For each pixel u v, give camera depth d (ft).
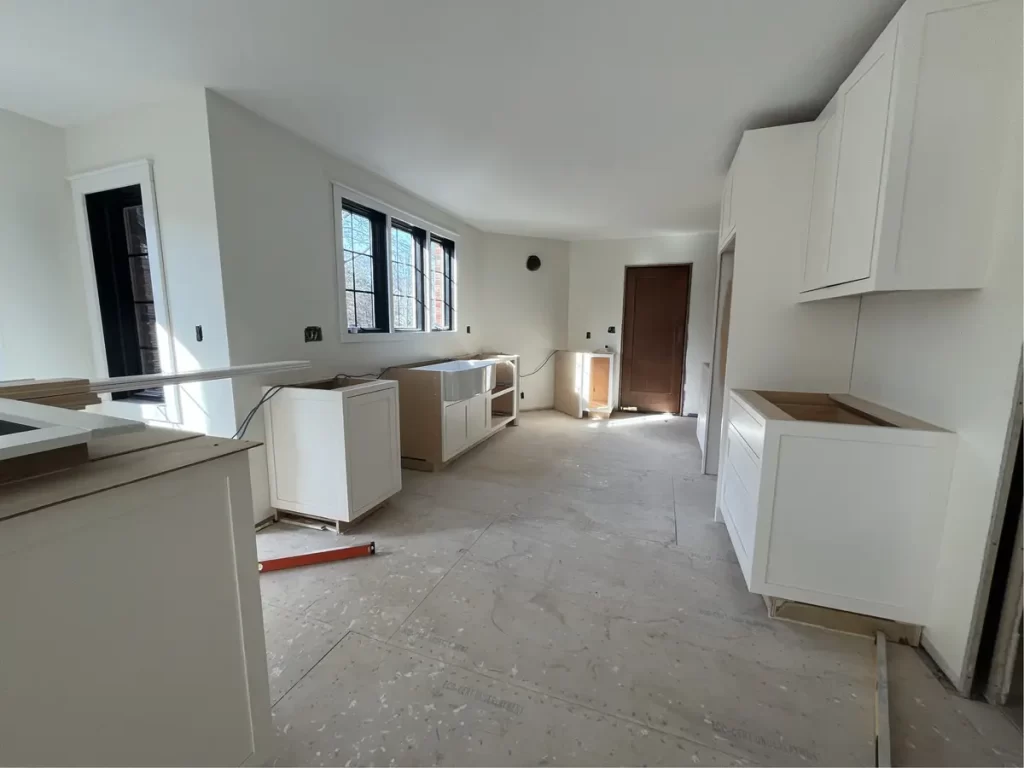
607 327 18.26
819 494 4.99
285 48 5.48
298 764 3.56
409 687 4.32
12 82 6.29
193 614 2.85
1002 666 4.06
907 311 5.49
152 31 5.15
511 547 7.11
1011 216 3.90
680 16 4.79
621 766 3.55
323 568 6.43
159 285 7.34
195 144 6.71
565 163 9.28
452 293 14.46
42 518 2.06
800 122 7.08
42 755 2.18
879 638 4.91
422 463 10.92
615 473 10.73
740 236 7.16
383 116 7.31
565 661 4.67
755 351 7.29
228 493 3.02
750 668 4.60
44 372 7.75
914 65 4.09
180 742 2.82
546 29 5.05
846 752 3.67
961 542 4.38
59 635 2.20
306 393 7.32
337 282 9.32
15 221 7.32
